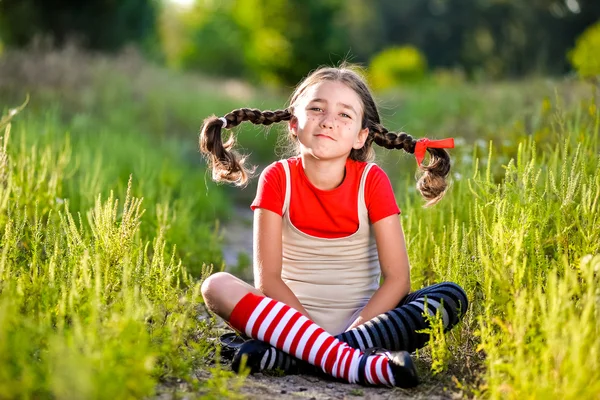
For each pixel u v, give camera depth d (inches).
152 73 555.8
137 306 91.3
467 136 298.4
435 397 94.4
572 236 114.3
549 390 81.1
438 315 101.7
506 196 116.8
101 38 877.2
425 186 128.9
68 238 110.9
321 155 111.7
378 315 109.0
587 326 83.9
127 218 109.5
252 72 1386.6
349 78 117.9
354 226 115.6
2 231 120.6
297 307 110.3
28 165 149.1
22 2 822.5
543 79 370.0
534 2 1501.0
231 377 99.3
